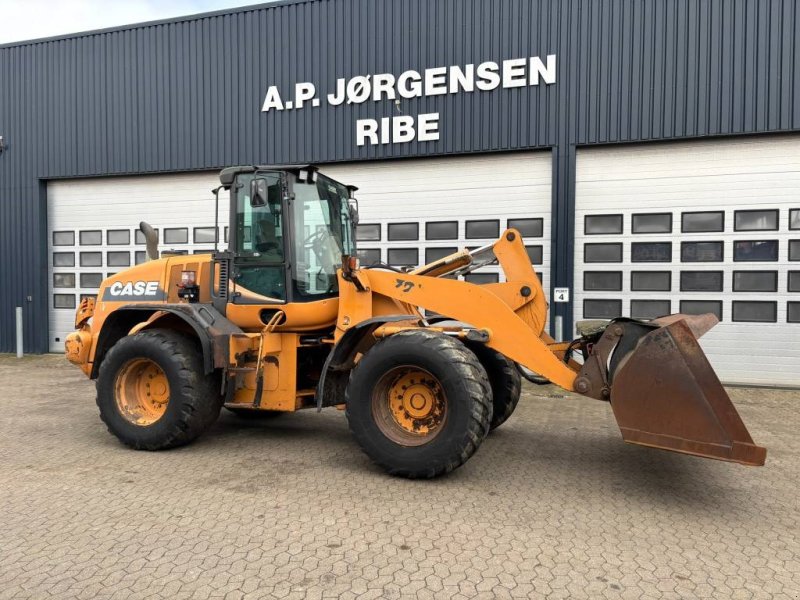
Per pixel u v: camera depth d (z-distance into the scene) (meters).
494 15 9.12
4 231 11.88
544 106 8.98
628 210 8.89
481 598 2.57
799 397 7.67
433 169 9.72
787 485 4.12
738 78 8.24
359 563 2.88
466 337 4.36
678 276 8.73
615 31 8.66
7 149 11.81
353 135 9.88
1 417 6.20
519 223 9.36
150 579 2.72
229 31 10.45
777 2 8.08
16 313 11.56
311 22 10.00
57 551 3.01
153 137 10.97
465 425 3.87
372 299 4.79
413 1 9.48
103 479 4.14
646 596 2.60
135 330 5.12
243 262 5.03
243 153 10.48
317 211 5.11
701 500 3.81
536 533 3.25
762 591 2.65
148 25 10.88
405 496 3.81
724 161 8.51
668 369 3.60
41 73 11.55
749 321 8.50
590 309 9.08
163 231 11.26
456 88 9.34
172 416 4.68
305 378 5.11
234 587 2.65
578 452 4.92
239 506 3.62
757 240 8.43
